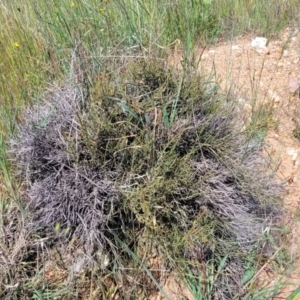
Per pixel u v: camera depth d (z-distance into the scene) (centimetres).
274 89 294
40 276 182
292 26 373
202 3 350
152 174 190
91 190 192
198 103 216
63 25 289
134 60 234
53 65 268
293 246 203
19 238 188
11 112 237
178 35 323
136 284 185
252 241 197
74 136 202
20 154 210
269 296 182
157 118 200
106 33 283
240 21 369
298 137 259
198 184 195
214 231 195
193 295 180
